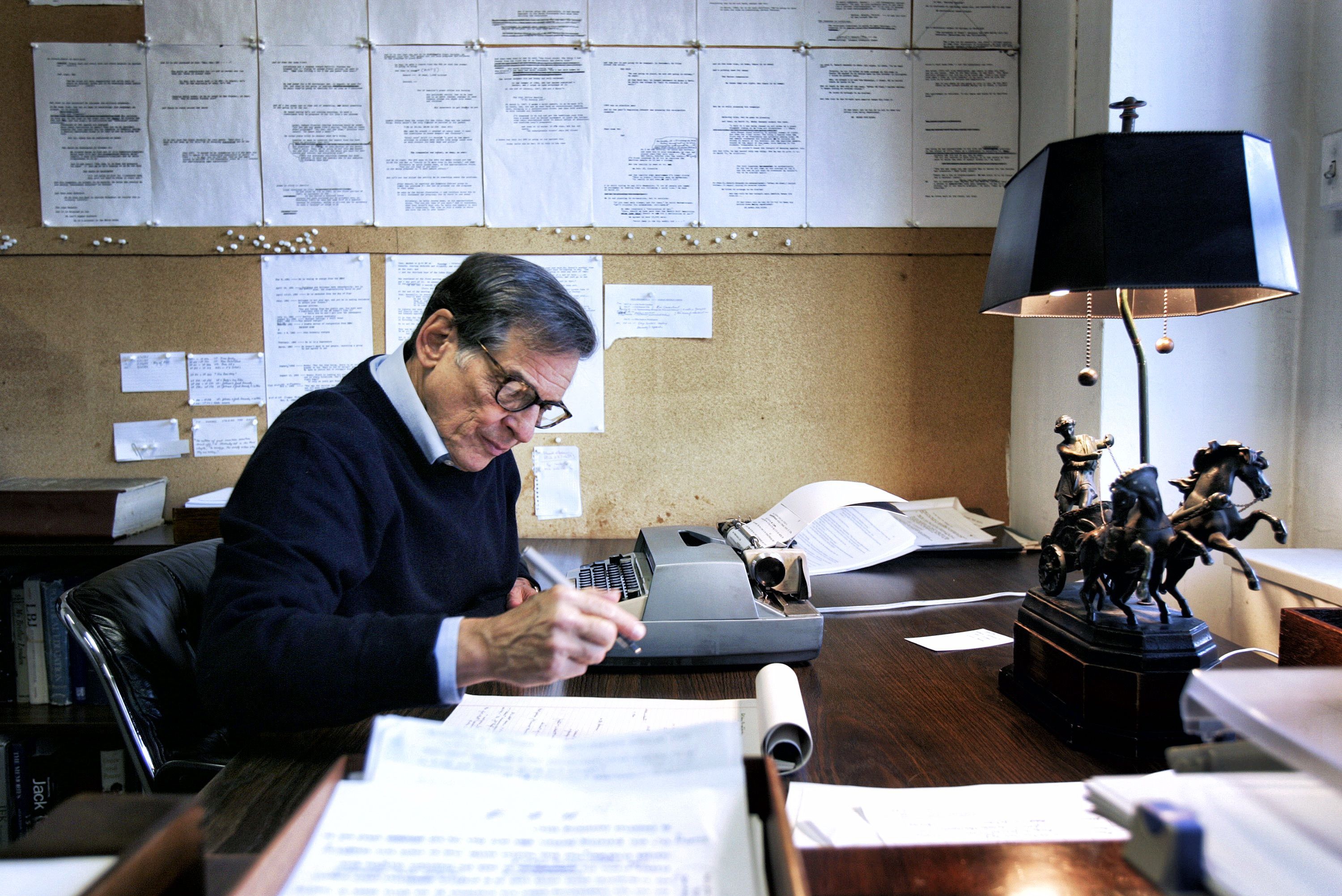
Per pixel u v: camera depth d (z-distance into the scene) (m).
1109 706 0.73
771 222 1.72
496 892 0.37
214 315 1.69
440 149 1.69
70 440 1.69
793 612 1.00
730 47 1.69
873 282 1.74
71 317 1.67
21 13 1.63
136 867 0.34
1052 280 0.80
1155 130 1.33
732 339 1.74
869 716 0.82
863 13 1.70
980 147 1.72
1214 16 1.32
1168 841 0.38
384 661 0.70
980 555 1.55
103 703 1.52
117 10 1.64
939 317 1.74
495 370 0.95
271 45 1.66
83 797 0.39
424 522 1.01
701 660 0.96
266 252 1.68
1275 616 1.13
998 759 0.71
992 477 1.77
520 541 1.71
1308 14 1.30
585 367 1.73
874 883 0.44
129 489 1.53
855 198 1.72
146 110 1.66
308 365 1.70
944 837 0.57
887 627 1.13
